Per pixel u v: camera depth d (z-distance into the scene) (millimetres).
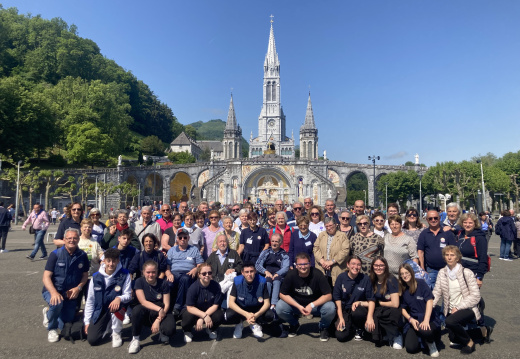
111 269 7652
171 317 7688
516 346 7281
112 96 95062
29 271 14156
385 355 7008
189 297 7785
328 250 9023
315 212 10758
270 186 70875
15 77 75375
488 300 10383
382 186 82125
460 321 7191
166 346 7488
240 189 69250
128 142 107875
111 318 7594
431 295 7270
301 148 113562
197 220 10898
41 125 70875
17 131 66812
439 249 8539
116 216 10062
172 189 88688
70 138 76625
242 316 8180
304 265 7855
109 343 7609
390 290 7449
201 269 7785
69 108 83500
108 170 72875
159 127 146750
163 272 8461
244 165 69562
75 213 10828
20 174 51906
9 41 103562
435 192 74688
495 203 70188
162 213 11859
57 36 111438
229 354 7020
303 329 8562
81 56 112062
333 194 68500
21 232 31391
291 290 8094
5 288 11523
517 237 18391
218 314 7891
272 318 8008
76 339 7734
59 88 88188
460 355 6980
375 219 9758
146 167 81250
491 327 7957
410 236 9211
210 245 10281
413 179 77188
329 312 7629
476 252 8375
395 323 7328
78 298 8484
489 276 13711
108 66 128500
